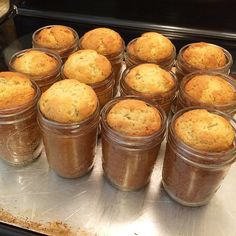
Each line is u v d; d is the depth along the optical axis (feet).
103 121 1.03
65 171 1.13
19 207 1.07
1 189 1.12
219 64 1.36
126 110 1.02
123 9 1.87
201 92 1.17
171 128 1.02
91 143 1.10
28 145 1.15
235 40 1.79
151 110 1.05
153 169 1.17
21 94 1.08
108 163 1.08
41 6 1.94
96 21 1.89
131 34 1.85
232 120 1.06
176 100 1.29
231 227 1.05
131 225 1.04
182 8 1.80
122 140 0.97
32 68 1.21
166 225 1.04
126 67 1.42
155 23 1.86
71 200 1.10
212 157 0.93
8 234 1.02
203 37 1.81
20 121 1.07
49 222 1.03
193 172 0.98
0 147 1.14
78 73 1.17
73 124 0.99
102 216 1.06
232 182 1.17
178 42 1.80
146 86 1.17
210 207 1.10
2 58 1.67
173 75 1.27
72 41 1.42
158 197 1.13
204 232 1.03
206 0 1.74
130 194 1.13
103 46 1.37
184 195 1.07
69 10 1.92
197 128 0.98
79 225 1.03
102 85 1.18
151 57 1.34
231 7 1.74
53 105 1.00
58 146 1.04
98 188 1.14
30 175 1.18
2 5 1.97
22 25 1.89
